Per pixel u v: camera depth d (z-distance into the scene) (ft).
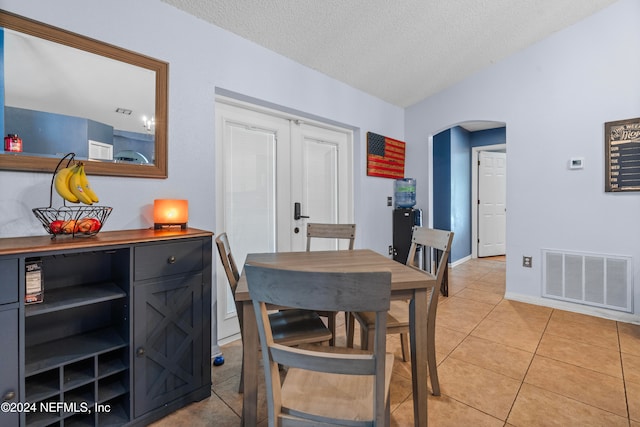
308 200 10.05
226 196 7.86
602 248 9.05
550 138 9.82
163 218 5.72
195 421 4.88
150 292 4.70
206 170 6.83
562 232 9.68
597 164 9.09
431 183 12.87
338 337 7.82
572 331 8.02
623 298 8.75
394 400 5.35
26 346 4.46
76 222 4.48
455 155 15.96
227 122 7.86
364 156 11.39
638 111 8.47
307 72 9.12
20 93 4.65
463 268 15.26
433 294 5.37
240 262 8.20
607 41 8.86
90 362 4.70
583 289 9.33
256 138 8.57
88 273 5.07
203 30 6.73
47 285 4.69
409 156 13.15
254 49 7.70
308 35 7.75
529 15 8.65
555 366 6.33
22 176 4.70
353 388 3.47
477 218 17.78
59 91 4.98
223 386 5.85
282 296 2.68
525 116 10.24
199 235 5.25
